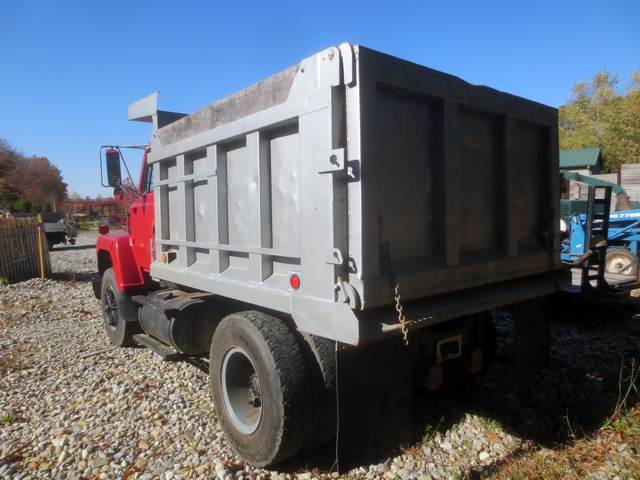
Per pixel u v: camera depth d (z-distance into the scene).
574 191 13.29
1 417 4.27
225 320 3.45
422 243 2.98
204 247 3.94
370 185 2.56
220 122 3.71
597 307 6.64
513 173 3.63
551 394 4.24
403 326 2.62
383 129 2.76
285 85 2.97
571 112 39.44
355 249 2.55
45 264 14.23
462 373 3.75
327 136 2.60
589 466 3.13
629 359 5.09
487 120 3.49
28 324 8.06
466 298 3.21
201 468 3.23
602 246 6.37
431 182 3.05
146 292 5.85
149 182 5.55
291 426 2.97
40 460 3.50
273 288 3.12
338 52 2.57
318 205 2.67
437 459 3.22
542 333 4.04
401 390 3.09
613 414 3.81
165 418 4.02
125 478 3.19
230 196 3.65
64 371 5.39
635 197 14.98
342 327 2.56
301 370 3.01
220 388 3.53
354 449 2.88
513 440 3.48
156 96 5.18
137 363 5.47
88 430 3.87
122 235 6.13
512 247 3.56
